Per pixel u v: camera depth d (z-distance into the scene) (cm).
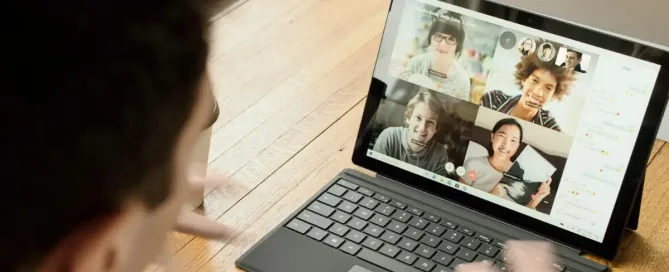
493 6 86
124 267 24
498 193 87
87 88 20
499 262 82
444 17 88
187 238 84
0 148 20
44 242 21
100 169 21
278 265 81
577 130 83
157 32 21
